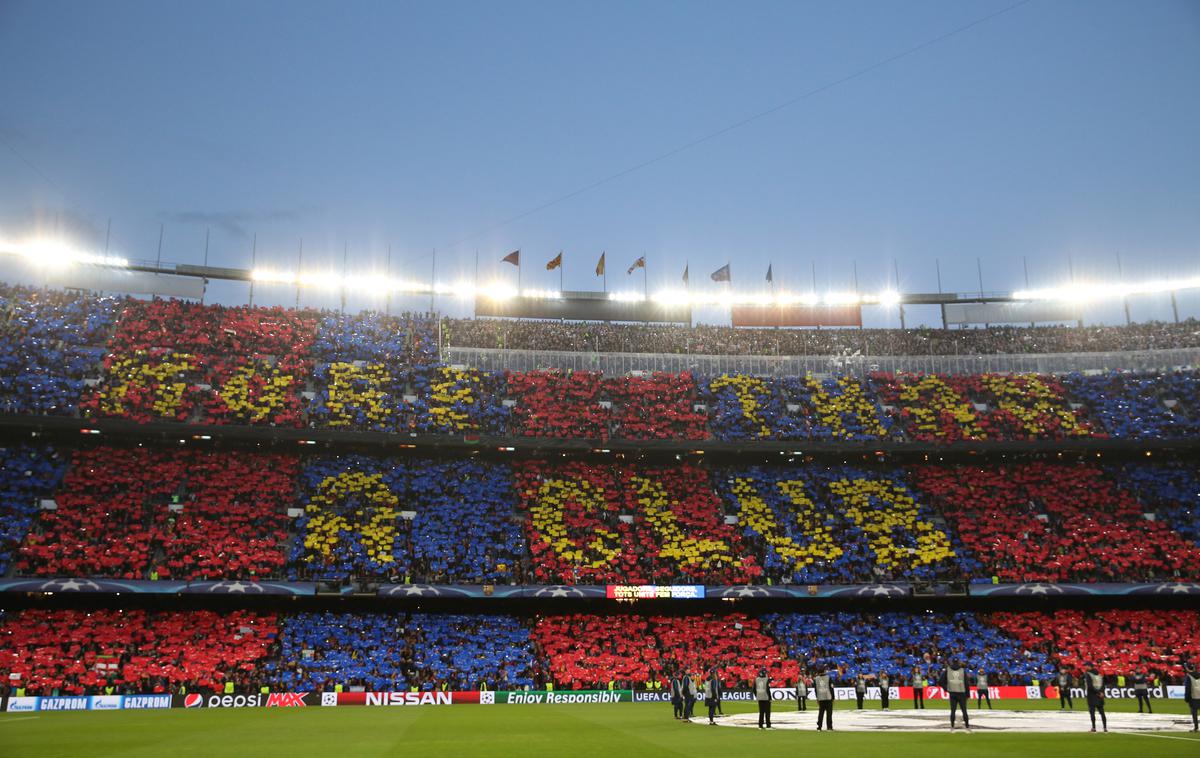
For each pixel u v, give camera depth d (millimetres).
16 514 62750
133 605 62031
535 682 59438
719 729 34469
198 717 44375
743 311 100125
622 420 83500
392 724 38750
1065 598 70812
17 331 76375
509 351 90938
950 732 31547
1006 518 75625
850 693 59656
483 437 74000
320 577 63906
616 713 46688
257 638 60188
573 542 71438
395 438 72250
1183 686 59938
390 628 63625
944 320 99500
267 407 75500
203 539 64312
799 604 70688
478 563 67812
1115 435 81875
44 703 51500
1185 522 73812
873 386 90500
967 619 69125
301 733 34031
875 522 75688
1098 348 93250
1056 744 26562
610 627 66562
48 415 67250
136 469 69188
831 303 99000
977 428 83750
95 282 86062
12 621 58125
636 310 97875
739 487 79562
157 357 77875
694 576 69062
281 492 70625
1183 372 87812
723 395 88875
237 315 86312
